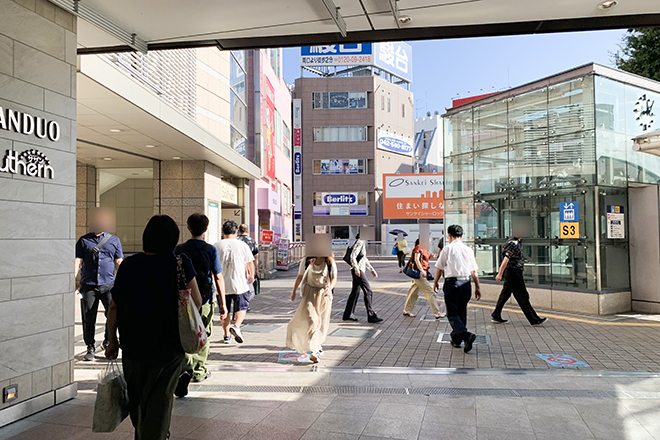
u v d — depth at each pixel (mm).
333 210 46594
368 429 3842
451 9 5270
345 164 46812
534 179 10953
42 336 4238
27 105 4168
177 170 14898
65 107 4559
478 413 4195
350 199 46562
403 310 10062
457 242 6887
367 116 46969
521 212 11227
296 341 5938
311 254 6008
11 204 3988
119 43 6043
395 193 41406
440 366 5809
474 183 12477
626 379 5230
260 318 9312
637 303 10055
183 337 3090
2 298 3887
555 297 10367
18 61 4098
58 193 4449
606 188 9883
